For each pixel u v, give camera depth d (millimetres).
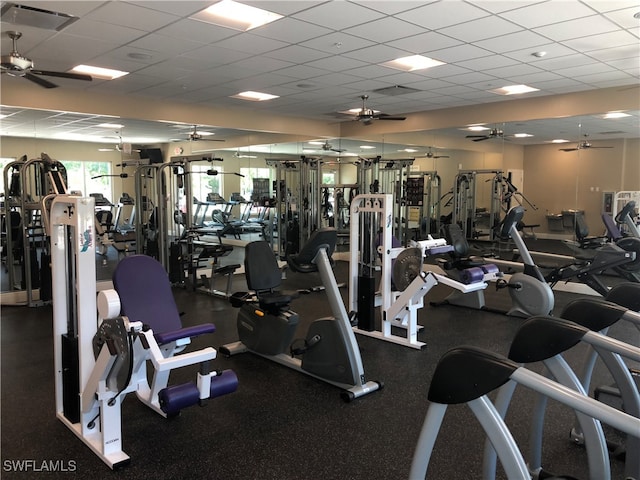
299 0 3389
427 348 4352
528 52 4719
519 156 7504
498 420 1354
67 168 6824
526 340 1690
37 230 6059
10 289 6105
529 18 3771
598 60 5008
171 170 6883
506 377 1309
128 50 4648
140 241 7000
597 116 6641
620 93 6348
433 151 8328
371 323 4734
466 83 6133
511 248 7621
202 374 2473
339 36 4223
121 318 2299
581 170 7020
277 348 3855
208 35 4188
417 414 3062
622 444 2570
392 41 4363
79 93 6484
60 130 6797
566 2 3443
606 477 1816
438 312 5656
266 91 6664
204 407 3150
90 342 2596
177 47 4547
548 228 7352
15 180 6102
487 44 4461
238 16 3822
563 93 6805
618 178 6723
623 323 5020
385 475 2402
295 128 9023
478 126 7750
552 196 7285
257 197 8188
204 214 7570
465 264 5574
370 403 3223
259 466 2477
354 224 4836
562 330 1641
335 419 2996
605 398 2902
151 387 3141
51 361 3984
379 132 9164
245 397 3303
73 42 4371
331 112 8438
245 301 4129
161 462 2510
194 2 3449
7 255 6062
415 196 8516
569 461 2504
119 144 7172
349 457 2566
